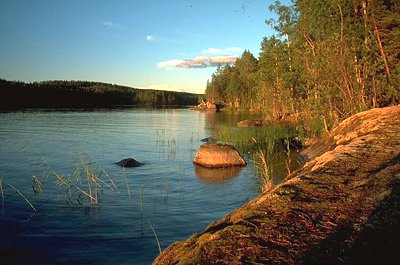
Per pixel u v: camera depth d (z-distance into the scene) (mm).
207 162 17922
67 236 8594
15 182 13977
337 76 23938
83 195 12297
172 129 39906
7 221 9547
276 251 3688
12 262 7207
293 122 40219
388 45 24984
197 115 72188
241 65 98125
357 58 25047
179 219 9969
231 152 18281
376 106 23172
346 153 8938
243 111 90750
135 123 47531
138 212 10516
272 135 27406
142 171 16641
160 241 8359
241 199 12164
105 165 17938
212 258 3547
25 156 20141
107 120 51938
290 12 39250
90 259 7395
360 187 5902
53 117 54031
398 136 11023
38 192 12523
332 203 5152
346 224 4383
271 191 5914
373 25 24844
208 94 123750
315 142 22672
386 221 4203
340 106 25750
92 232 8875
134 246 8055
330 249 3723
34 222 9523
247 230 4199
